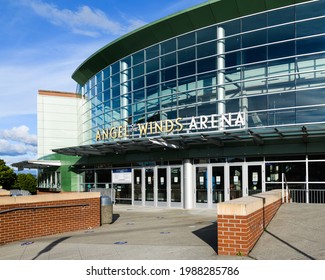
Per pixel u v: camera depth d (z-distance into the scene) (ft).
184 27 69.72
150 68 76.59
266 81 60.34
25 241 34.78
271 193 39.91
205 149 66.18
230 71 64.34
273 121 59.06
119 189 83.35
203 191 66.44
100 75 93.25
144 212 63.16
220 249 23.75
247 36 62.90
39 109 135.23
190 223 44.96
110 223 47.57
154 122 70.18
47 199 38.63
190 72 69.51
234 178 63.21
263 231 28.86
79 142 111.34
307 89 56.59
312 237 26.21
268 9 60.90
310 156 56.80
